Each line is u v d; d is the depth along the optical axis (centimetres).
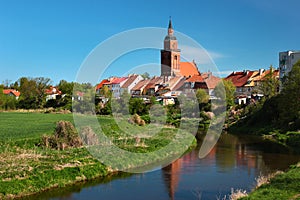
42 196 1828
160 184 2094
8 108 8688
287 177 1891
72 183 2072
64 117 6134
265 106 5872
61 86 10675
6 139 3105
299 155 3175
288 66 8781
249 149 3578
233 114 6875
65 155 2516
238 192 1745
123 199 1806
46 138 2836
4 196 1741
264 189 1702
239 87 10344
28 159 2320
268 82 7575
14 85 14850
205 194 1892
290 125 4866
